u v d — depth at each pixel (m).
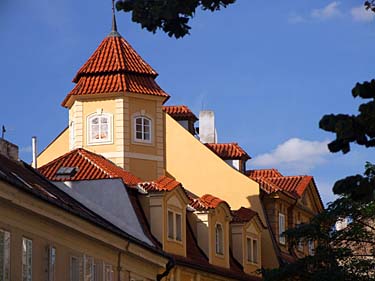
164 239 60.94
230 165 79.12
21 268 43.00
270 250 75.62
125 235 52.47
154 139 73.31
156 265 57.59
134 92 72.62
